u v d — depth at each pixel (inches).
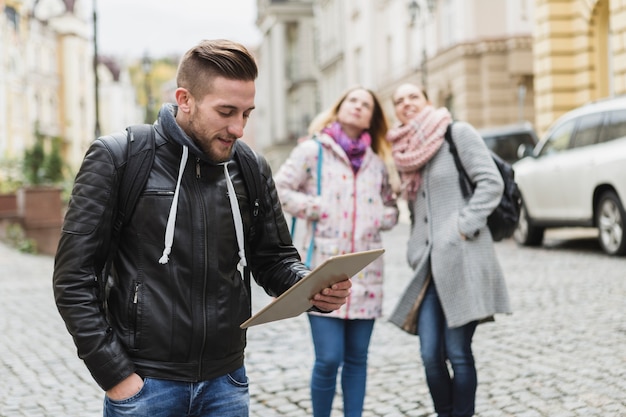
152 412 83.7
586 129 447.8
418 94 161.6
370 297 155.4
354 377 157.2
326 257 155.9
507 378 196.5
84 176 84.1
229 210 87.8
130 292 84.1
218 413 87.5
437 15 1101.1
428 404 179.2
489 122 973.8
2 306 351.9
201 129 84.0
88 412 185.2
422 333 156.8
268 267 97.1
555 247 494.9
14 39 1989.4
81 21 2442.2
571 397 177.9
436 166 156.3
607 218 427.8
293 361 225.5
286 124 2388.0
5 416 182.1
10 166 1132.5
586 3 676.7
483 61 975.6
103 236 84.3
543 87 718.5
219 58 82.7
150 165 85.1
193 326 84.2
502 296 154.3
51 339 273.4
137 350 83.7
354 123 158.7
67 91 2383.1
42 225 734.5
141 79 3782.0
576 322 259.3
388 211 161.0
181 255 84.6
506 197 155.8
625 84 597.0
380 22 1411.2
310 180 159.0
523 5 958.4
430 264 155.3
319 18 1908.2
